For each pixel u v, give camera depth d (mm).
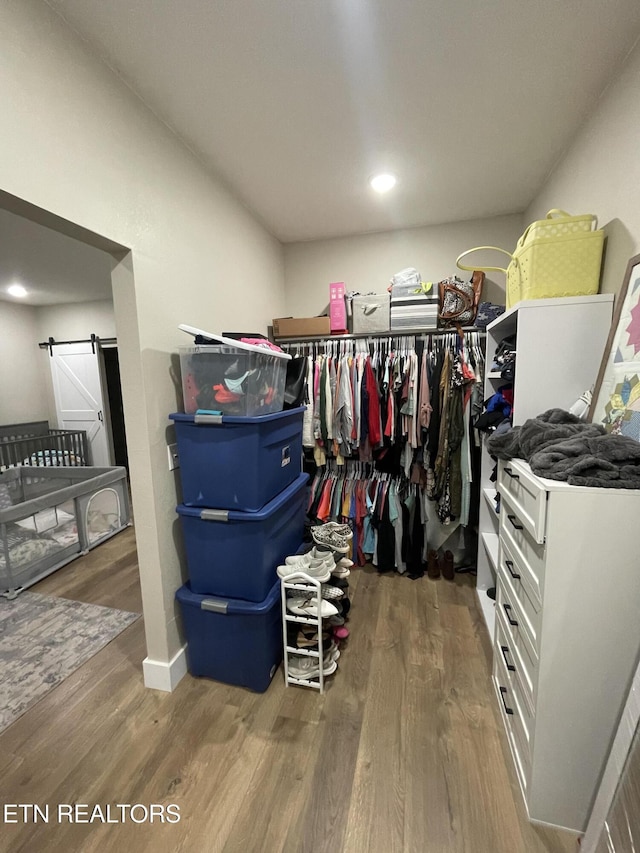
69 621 2170
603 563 971
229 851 1063
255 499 1524
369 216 2527
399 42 1208
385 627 2037
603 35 1189
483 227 2613
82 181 1177
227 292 2094
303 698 1583
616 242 1344
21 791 1238
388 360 2471
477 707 1518
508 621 1373
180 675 1706
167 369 1596
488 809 1149
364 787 1220
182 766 1307
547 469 1041
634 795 845
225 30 1152
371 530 2646
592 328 1391
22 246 2730
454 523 2561
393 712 1503
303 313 3055
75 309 4852
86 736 1430
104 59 1244
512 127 1646
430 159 1882
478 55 1266
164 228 1563
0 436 4496
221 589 1630
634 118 1224
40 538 2785
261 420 1475
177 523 1693
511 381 1812
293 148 1764
